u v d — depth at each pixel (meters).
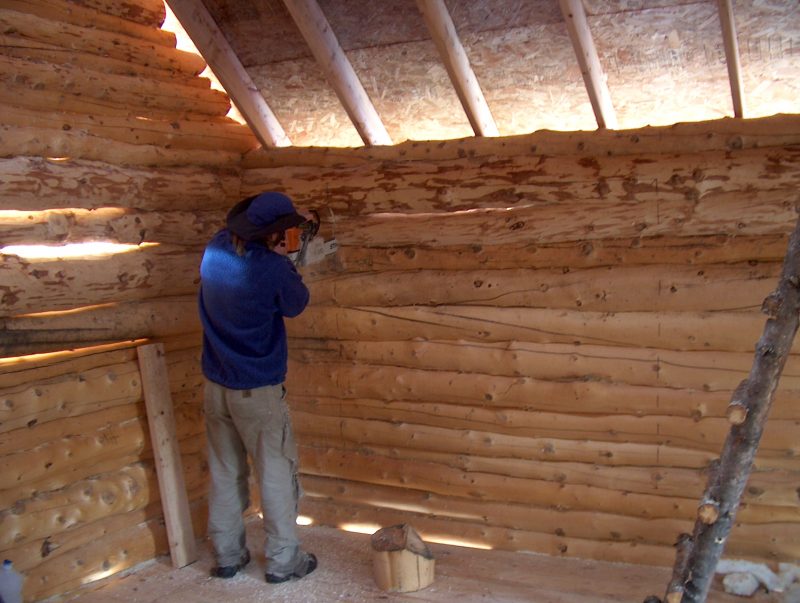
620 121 4.25
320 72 4.51
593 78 3.89
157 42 4.82
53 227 3.94
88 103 4.27
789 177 3.73
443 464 4.73
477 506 4.69
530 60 4.02
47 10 4.18
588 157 4.13
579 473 4.39
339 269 4.82
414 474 4.80
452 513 4.76
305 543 4.86
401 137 4.78
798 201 3.62
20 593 3.81
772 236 3.84
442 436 4.68
